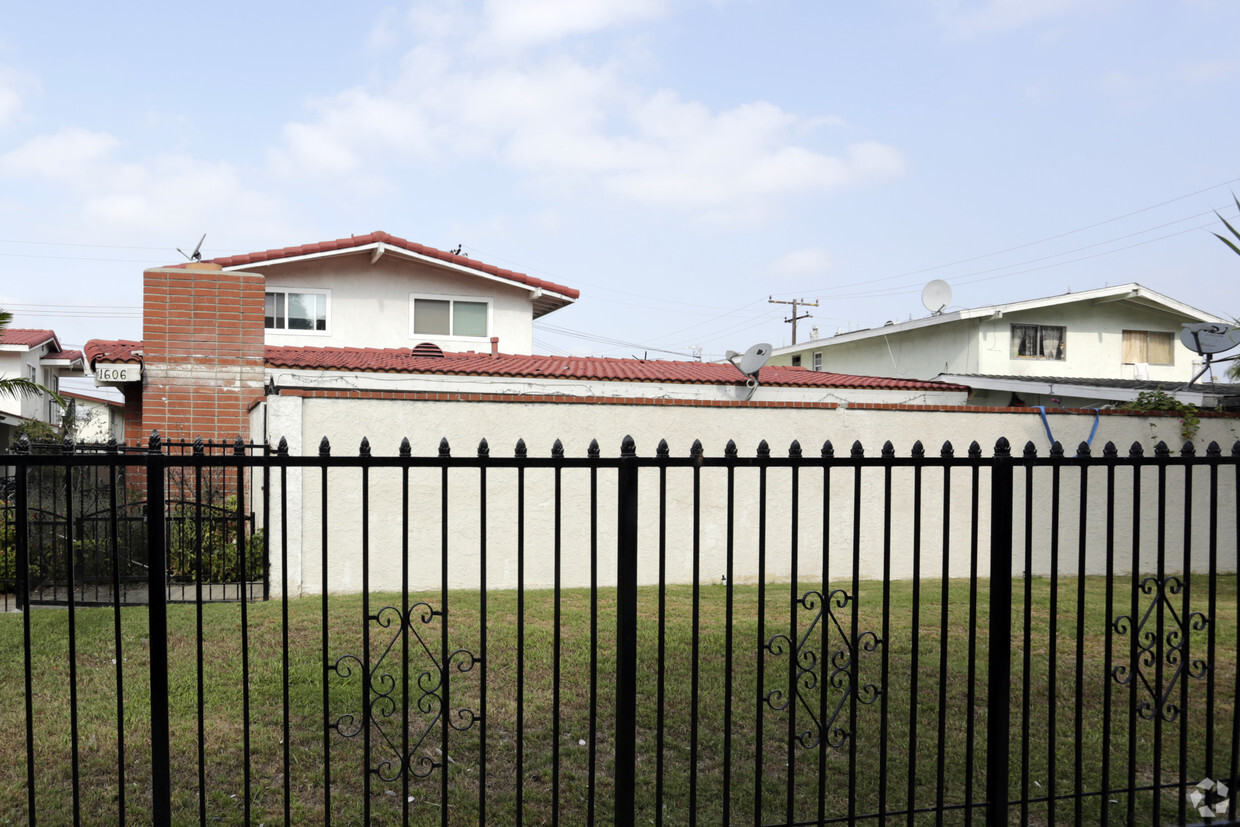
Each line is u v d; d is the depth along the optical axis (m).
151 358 10.55
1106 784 3.61
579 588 9.56
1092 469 11.03
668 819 3.95
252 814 3.92
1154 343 24.19
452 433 9.38
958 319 23.17
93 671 5.78
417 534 9.29
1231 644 7.09
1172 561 11.20
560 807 4.07
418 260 18.33
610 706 5.31
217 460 3.09
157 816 3.12
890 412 10.55
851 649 3.47
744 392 14.43
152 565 3.12
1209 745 3.72
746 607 8.35
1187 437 11.20
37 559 8.59
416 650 6.42
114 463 3.06
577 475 9.73
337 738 4.76
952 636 7.18
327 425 9.02
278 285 18.02
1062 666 6.34
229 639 6.60
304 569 8.95
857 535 3.47
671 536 10.01
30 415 26.97
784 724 5.09
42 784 4.18
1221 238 4.84
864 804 4.18
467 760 4.56
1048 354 23.50
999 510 3.59
